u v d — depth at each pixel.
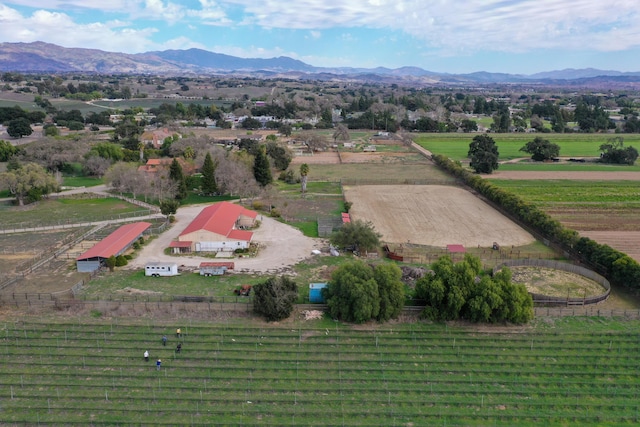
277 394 52.03
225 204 111.12
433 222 114.19
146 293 73.88
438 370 56.38
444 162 177.50
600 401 51.66
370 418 48.78
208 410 49.19
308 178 163.00
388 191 146.25
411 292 75.19
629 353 60.12
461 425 47.91
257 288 67.12
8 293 72.75
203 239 92.62
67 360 57.03
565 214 119.62
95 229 105.25
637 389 53.62
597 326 66.06
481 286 65.81
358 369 56.31
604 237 102.56
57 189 133.88
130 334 62.41
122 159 170.62
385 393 52.56
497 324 66.38
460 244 98.25
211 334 62.59
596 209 123.69
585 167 179.50
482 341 62.19
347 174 171.00
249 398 51.12
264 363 57.16
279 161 169.88
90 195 134.75
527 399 51.78
